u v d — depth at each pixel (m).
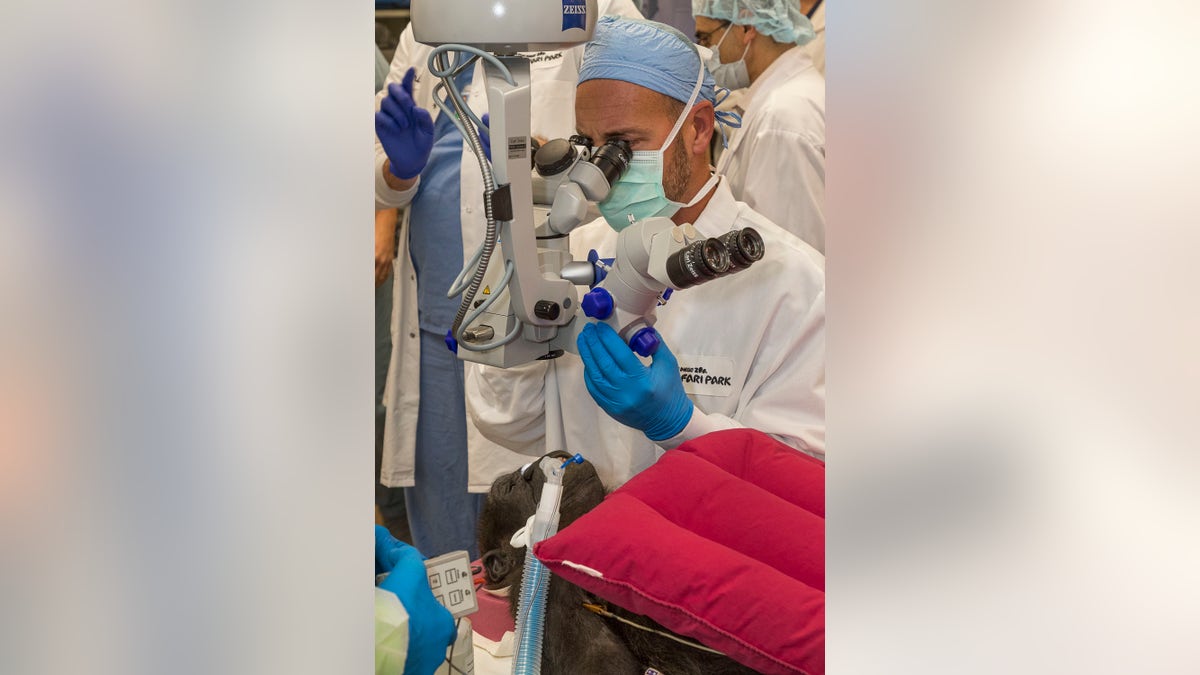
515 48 1.34
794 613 1.25
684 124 1.47
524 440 1.59
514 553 1.50
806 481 1.43
